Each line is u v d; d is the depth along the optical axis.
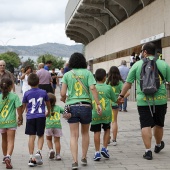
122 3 31.94
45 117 7.67
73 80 7.34
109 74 9.38
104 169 7.13
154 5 25.59
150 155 7.88
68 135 10.98
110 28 41.00
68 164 7.62
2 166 7.45
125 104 17.38
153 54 8.10
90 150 8.88
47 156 8.37
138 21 29.44
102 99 7.95
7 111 7.45
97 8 37.75
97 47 48.66
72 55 7.50
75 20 45.28
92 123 7.92
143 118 7.95
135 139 10.29
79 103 7.26
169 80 8.04
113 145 9.45
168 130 11.56
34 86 7.73
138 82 8.02
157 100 7.93
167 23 23.25
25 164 7.64
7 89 7.46
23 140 10.31
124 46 34.06
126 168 7.16
